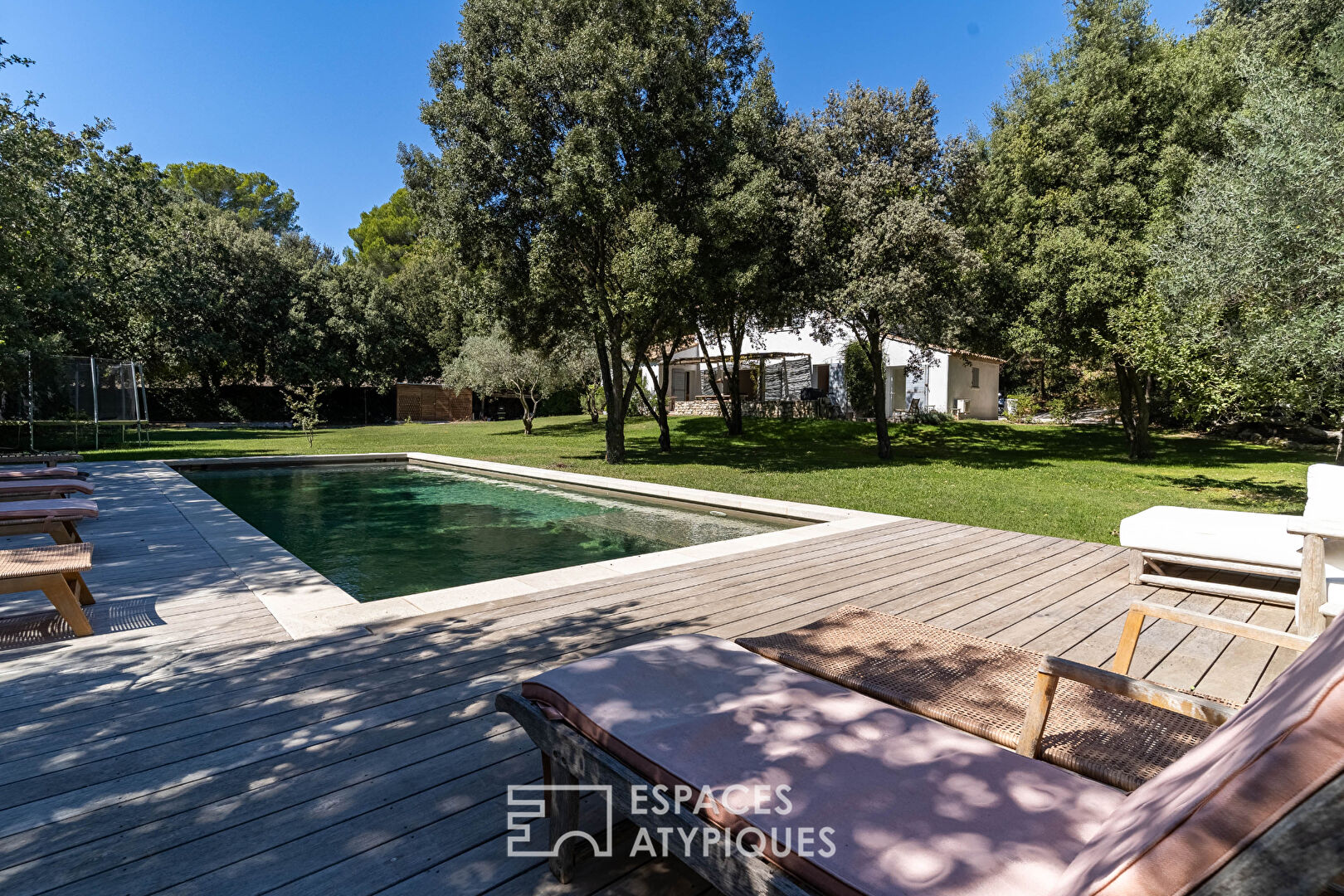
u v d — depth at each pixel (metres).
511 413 37.50
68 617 3.51
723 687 1.80
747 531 8.36
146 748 2.37
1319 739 0.57
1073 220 15.03
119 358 21.53
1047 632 3.72
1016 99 18.45
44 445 16.06
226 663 3.17
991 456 15.89
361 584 6.07
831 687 1.82
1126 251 13.39
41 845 1.85
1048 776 1.41
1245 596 4.27
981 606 4.20
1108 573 5.08
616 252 13.14
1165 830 0.66
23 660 3.21
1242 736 0.76
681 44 12.41
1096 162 14.55
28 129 14.06
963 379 25.16
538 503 10.57
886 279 12.36
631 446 18.62
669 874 1.78
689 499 9.78
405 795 2.10
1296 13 13.30
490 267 13.82
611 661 1.91
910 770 1.42
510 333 15.41
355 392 34.31
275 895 1.67
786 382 27.33
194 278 27.97
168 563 5.21
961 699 2.02
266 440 21.75
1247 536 4.23
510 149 12.51
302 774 2.21
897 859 1.14
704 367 30.59
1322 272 7.11
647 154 12.66
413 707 2.70
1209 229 8.43
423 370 36.50
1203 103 13.55
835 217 13.73
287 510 9.98
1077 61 15.76
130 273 20.45
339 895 1.67
